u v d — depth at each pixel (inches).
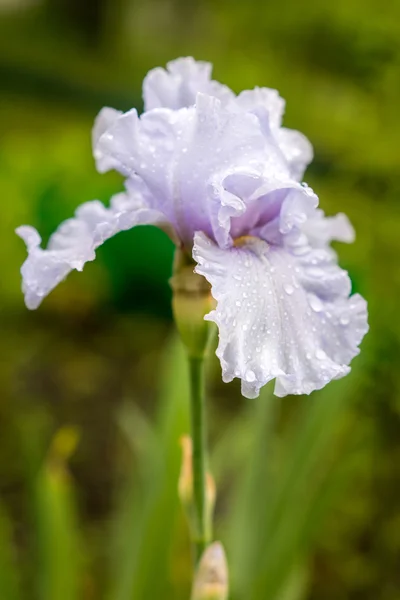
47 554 28.3
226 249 20.6
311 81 53.7
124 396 53.3
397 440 37.9
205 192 20.6
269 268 20.6
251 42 58.6
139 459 32.5
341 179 44.5
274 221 21.0
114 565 32.4
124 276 56.6
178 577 34.3
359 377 31.4
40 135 78.2
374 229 40.1
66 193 52.6
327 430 29.1
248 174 20.3
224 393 53.2
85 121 84.4
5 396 51.9
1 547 29.2
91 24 120.3
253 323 19.9
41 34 115.3
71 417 50.7
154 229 53.6
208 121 20.4
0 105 86.6
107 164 22.1
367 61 43.2
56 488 28.4
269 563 28.8
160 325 62.7
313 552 38.0
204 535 22.1
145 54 114.6
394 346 37.1
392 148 39.6
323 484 29.9
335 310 20.6
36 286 20.8
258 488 29.5
